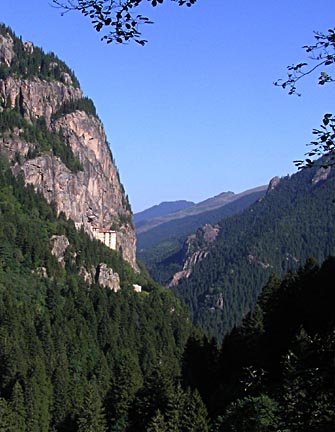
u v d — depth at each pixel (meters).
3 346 153.75
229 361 103.81
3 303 185.50
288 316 86.19
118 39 21.48
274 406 38.69
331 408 23.28
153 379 102.25
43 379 140.88
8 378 142.75
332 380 23.34
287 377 25.39
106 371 166.38
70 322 192.88
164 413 95.38
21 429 122.62
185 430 84.12
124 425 109.88
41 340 173.50
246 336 103.25
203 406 84.62
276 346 83.19
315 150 21.52
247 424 39.41
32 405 128.00
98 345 192.00
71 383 150.00
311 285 87.88
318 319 77.69
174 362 158.25
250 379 36.97
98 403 112.06
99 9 21.00
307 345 24.50
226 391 88.75
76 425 121.94
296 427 24.77
